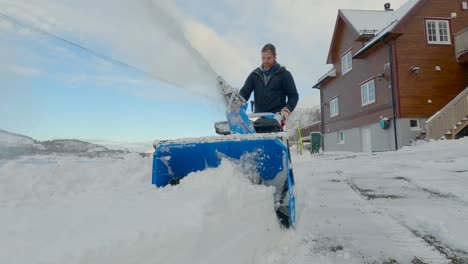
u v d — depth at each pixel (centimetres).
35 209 156
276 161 241
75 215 142
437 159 688
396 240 228
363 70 1659
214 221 155
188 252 131
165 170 258
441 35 1404
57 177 248
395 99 1362
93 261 97
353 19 1798
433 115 1218
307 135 2470
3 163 258
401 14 1480
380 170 597
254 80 362
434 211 293
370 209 316
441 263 189
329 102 2120
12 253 96
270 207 224
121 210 152
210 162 254
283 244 215
